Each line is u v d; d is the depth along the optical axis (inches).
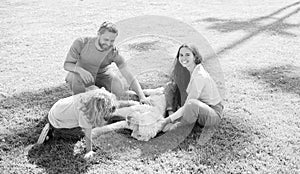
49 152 113.2
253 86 169.0
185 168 105.4
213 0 467.8
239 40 260.4
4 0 446.6
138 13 375.6
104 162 108.4
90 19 343.3
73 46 135.3
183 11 388.5
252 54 225.1
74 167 104.9
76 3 436.8
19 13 369.4
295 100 153.1
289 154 112.3
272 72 189.8
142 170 104.5
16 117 135.0
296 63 206.8
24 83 172.9
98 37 132.5
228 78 179.6
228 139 120.6
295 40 261.9
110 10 393.1
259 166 106.0
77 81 135.7
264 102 151.3
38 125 129.5
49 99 151.9
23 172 102.9
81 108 112.1
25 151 113.3
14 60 210.4
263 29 296.0
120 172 103.5
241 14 369.7
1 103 147.7
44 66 200.2
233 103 149.6
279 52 229.9
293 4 427.8
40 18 345.4
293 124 132.4
